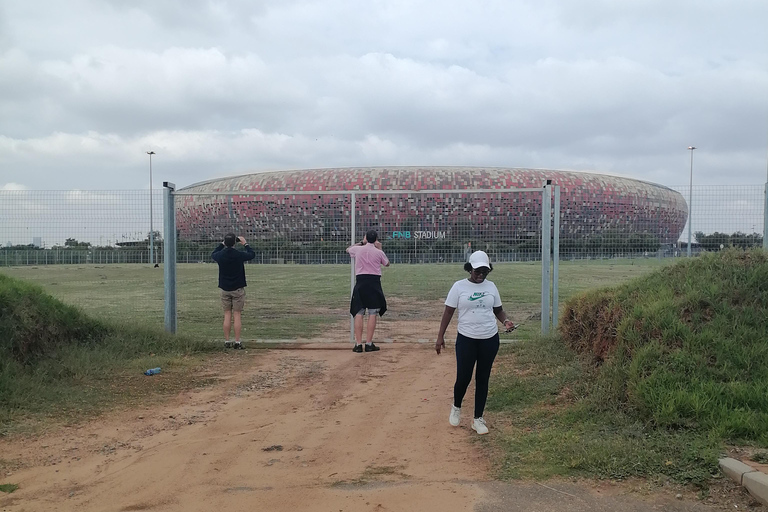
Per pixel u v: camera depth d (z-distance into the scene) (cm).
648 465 467
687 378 577
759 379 568
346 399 741
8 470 511
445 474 489
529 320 1327
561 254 1128
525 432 580
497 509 417
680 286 724
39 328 838
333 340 1135
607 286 879
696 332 641
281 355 999
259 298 1964
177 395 757
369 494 450
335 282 2558
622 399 598
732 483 434
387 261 1045
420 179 8050
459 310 613
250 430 622
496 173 8094
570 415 597
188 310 1628
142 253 1148
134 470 512
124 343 956
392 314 1477
